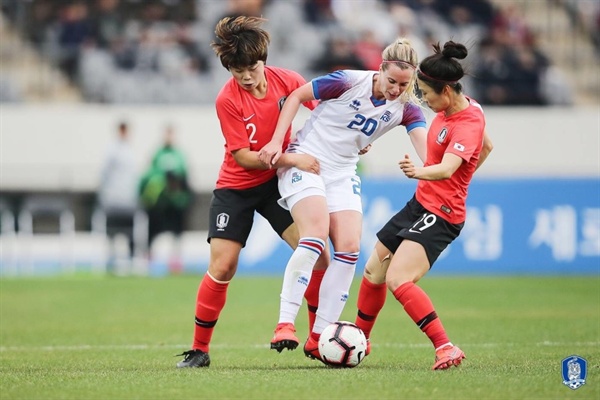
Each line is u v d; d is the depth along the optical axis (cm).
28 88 7756
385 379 2244
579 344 3247
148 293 5506
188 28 7906
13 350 3241
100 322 4188
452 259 6562
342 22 7919
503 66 7862
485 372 2372
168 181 6656
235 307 4784
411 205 2598
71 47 7881
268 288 5700
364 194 6419
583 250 6531
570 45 8344
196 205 7100
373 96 2595
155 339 3584
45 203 7150
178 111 7444
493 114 7644
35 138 7412
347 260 2614
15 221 7106
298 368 2575
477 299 5050
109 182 6731
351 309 4747
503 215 6544
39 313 4550
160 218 6750
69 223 7094
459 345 3244
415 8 8144
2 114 7406
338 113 2620
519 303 4859
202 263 6988
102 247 6962
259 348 3284
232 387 2164
